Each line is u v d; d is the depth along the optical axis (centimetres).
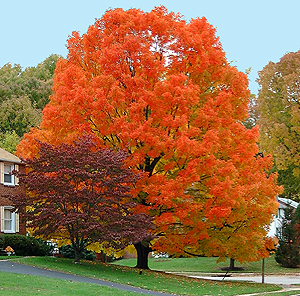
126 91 2788
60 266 2525
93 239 2483
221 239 2881
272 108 5884
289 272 4919
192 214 2758
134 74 2902
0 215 3362
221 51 3011
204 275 4638
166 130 2750
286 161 5619
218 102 2817
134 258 6006
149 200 2664
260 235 2925
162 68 2795
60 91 2862
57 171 2558
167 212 2769
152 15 2895
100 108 2712
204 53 2867
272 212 2873
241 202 2702
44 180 2514
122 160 2594
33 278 2055
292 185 6234
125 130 2648
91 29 3031
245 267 5238
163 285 2408
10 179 3491
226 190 2639
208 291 2441
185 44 2873
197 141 2781
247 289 2734
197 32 2966
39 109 6581
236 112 2972
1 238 3128
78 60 3116
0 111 6228
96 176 2497
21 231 3547
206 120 2733
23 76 7844
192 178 2619
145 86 2791
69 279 2186
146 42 2841
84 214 2462
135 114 2688
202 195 2859
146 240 2730
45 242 3769
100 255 4941
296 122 5431
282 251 5212
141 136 2609
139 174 2605
